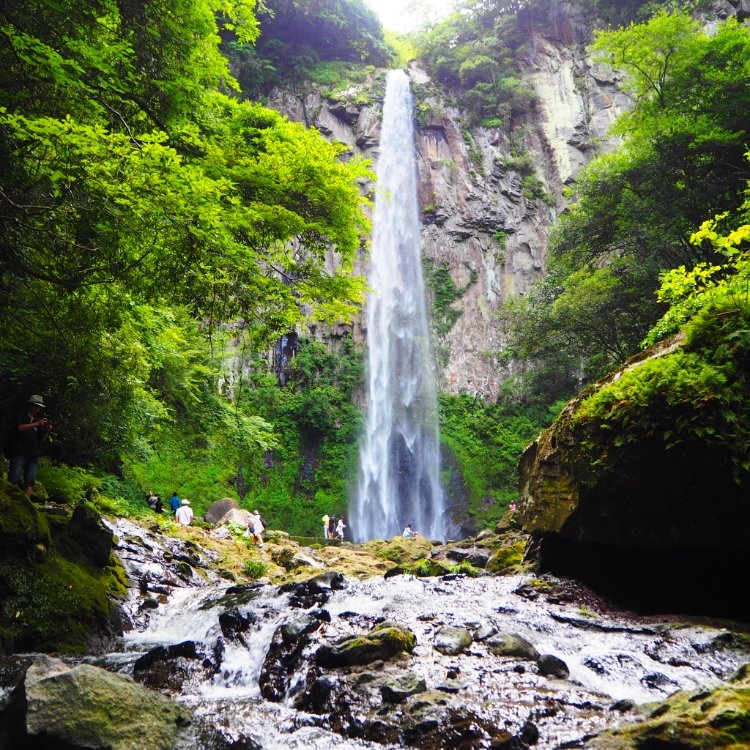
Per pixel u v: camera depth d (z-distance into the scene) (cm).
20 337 875
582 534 746
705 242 1576
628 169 1798
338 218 917
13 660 486
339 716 392
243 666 521
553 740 327
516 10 4988
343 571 1213
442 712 368
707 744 269
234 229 737
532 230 4419
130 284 655
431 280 4288
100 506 1212
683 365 642
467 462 3753
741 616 636
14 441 760
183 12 784
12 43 522
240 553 1356
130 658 547
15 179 598
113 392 1109
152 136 543
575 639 564
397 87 4678
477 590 771
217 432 1789
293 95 4378
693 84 1723
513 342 2580
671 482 638
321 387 3819
